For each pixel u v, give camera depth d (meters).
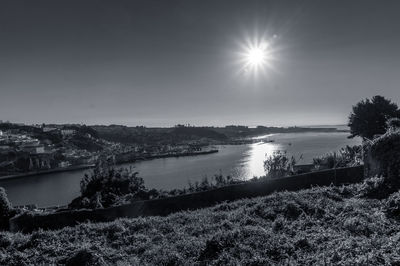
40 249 11.57
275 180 25.03
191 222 14.07
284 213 12.52
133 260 9.70
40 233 13.45
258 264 7.93
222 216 13.98
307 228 10.23
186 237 11.48
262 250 8.73
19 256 10.71
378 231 8.90
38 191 96.12
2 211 29.97
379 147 15.54
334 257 7.28
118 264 9.35
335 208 11.93
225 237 9.77
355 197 14.11
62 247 11.58
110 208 22.50
